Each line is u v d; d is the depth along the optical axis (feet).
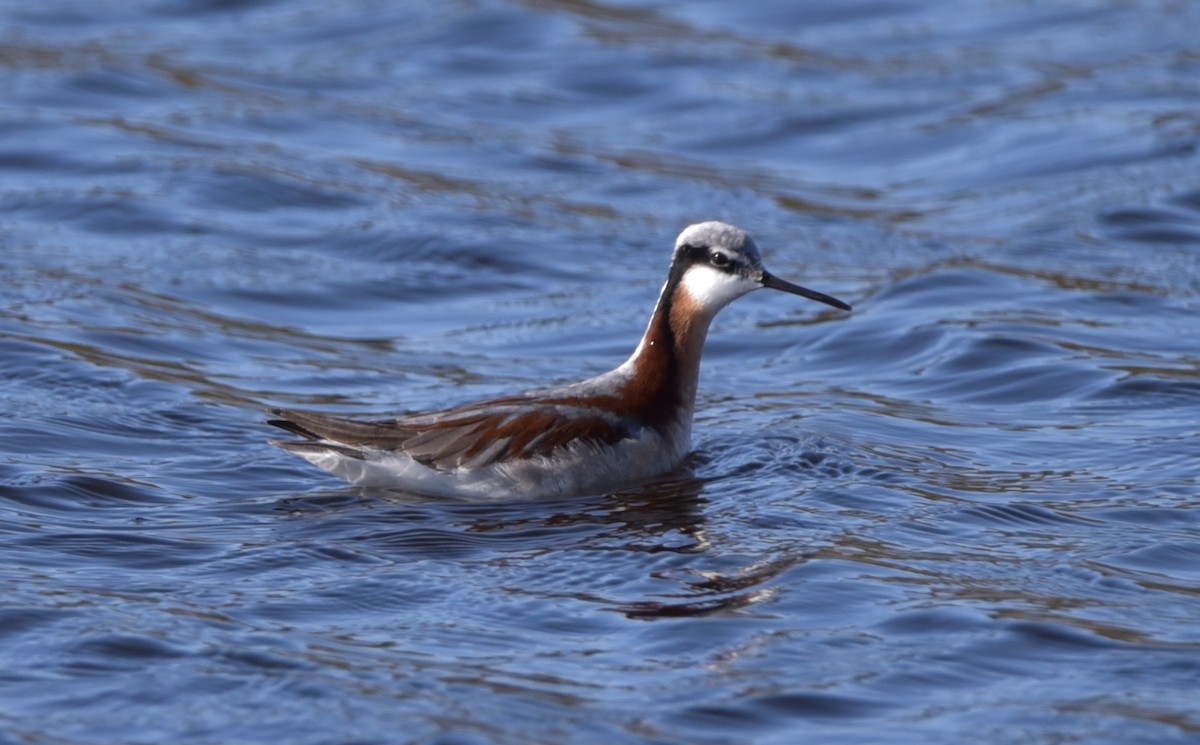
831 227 71.31
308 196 72.28
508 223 70.23
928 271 64.69
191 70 89.56
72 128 79.41
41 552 36.45
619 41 96.07
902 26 100.42
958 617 33.06
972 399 51.26
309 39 96.32
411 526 39.09
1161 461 44.14
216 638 31.71
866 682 30.22
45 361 51.26
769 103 87.25
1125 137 80.23
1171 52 93.97
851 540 37.99
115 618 32.48
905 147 81.61
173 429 46.50
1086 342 56.03
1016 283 63.10
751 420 48.78
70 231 67.21
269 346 56.18
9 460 42.78
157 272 63.05
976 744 27.91
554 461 41.83
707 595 34.50
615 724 28.45
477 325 59.93
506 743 27.61
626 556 36.94
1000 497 41.22
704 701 29.37
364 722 28.32
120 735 27.84
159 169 74.28
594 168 78.28
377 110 84.84
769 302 62.85
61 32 95.35
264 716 28.55
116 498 40.68
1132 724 28.58
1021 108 85.56
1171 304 60.34
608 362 55.47
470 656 31.27
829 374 54.85
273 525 38.99
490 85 89.45
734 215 72.59
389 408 49.52
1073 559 36.65
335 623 32.83
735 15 101.91
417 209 71.31
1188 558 36.88
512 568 36.14
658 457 43.62
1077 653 31.50
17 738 27.61
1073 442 46.24
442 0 102.22
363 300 62.13
